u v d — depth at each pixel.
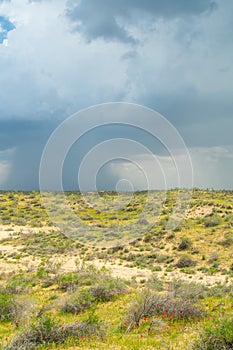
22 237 45.16
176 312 13.47
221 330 9.78
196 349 9.57
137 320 12.87
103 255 34.56
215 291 18.59
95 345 10.58
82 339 10.99
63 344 10.59
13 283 19.83
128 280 22.50
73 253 36.06
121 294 18.33
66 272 24.70
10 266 28.98
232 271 27.83
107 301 17.41
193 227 40.31
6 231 49.97
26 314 14.80
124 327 12.64
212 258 31.41
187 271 28.25
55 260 31.62
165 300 14.13
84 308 16.14
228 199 53.88
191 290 16.92
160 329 12.10
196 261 31.06
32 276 23.06
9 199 75.62
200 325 12.39
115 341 11.00
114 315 14.70
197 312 13.59
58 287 20.45
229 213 44.28
